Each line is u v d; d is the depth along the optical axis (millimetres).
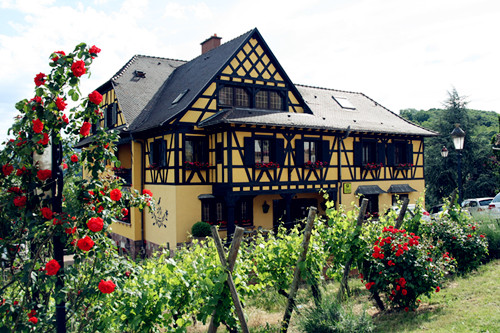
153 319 4816
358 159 18688
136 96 18656
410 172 20703
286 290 7406
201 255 6105
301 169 16531
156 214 16234
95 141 4223
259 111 16125
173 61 22484
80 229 3990
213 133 15352
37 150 3961
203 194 15336
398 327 5711
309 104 19328
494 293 6570
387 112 23266
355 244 6848
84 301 4332
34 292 4129
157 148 16500
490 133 33688
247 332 5035
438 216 9133
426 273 6367
